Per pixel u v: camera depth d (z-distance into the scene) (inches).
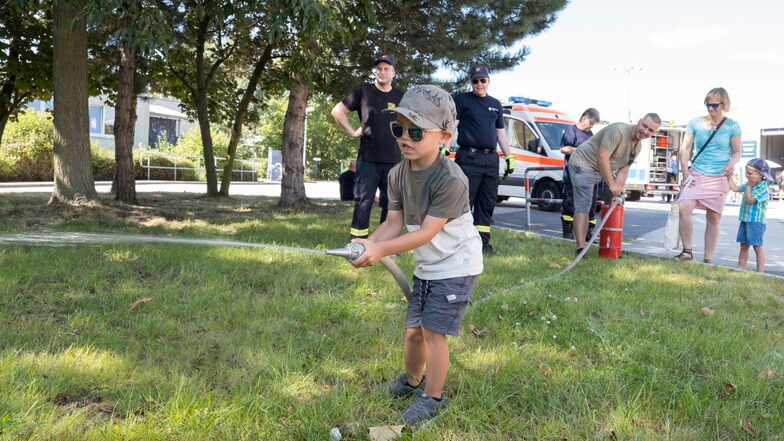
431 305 108.7
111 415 102.7
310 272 213.5
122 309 161.3
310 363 128.0
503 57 504.1
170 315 158.6
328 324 158.2
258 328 149.4
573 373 127.8
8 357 118.9
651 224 475.8
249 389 112.7
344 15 370.9
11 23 486.3
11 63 508.1
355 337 145.8
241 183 1258.0
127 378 117.0
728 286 225.8
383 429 100.3
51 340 134.7
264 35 520.1
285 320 156.6
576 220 296.7
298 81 470.9
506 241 330.0
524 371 127.3
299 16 305.3
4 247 222.8
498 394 116.3
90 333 140.3
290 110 500.4
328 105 1921.8
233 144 628.4
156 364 124.0
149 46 275.0
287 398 111.3
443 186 104.0
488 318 166.9
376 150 265.3
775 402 118.0
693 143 306.3
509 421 106.1
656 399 116.3
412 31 477.7
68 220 339.3
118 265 209.9
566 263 263.3
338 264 229.1
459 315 109.3
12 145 975.0
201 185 1095.6
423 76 501.4
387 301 182.7
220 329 148.0
